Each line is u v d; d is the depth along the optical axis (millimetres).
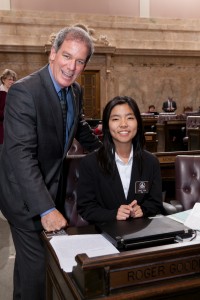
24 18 12164
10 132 1841
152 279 1168
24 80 1896
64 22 12516
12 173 1908
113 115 1864
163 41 13445
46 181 2025
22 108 1832
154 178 2004
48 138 1954
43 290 2047
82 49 1797
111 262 1115
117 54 13094
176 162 2711
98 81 13000
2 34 12023
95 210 1857
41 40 12297
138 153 1944
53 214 1737
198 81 13992
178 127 7875
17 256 2053
